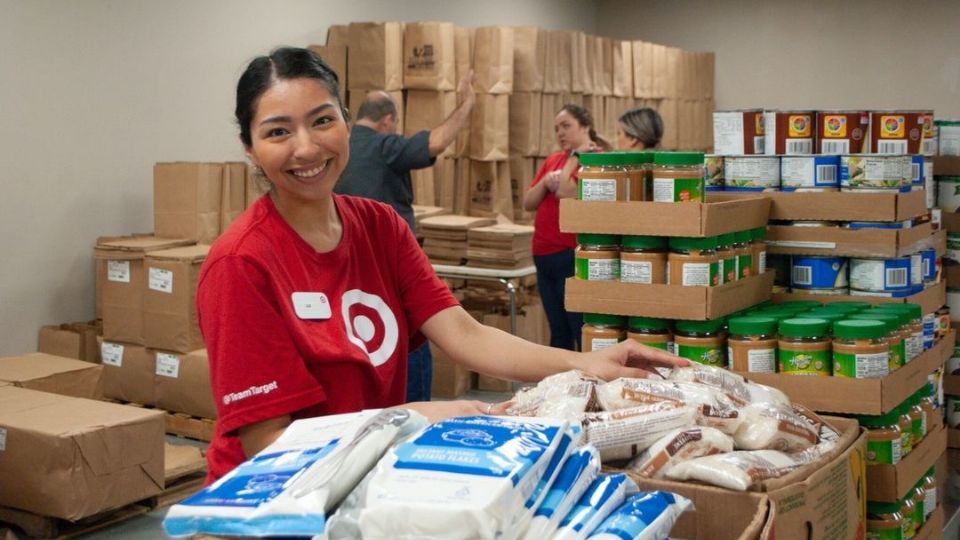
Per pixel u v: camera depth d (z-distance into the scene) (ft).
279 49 5.20
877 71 33.30
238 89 5.20
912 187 9.48
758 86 34.96
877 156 8.82
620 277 8.18
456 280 21.02
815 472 5.08
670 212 7.73
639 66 28.60
